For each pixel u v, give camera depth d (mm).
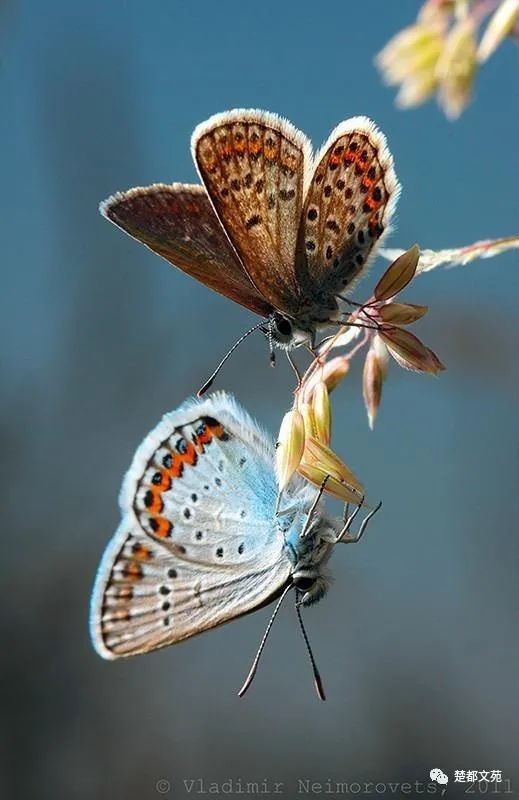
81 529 448
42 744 436
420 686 418
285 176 275
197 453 281
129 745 436
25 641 441
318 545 280
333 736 423
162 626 282
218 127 273
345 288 279
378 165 275
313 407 279
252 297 279
